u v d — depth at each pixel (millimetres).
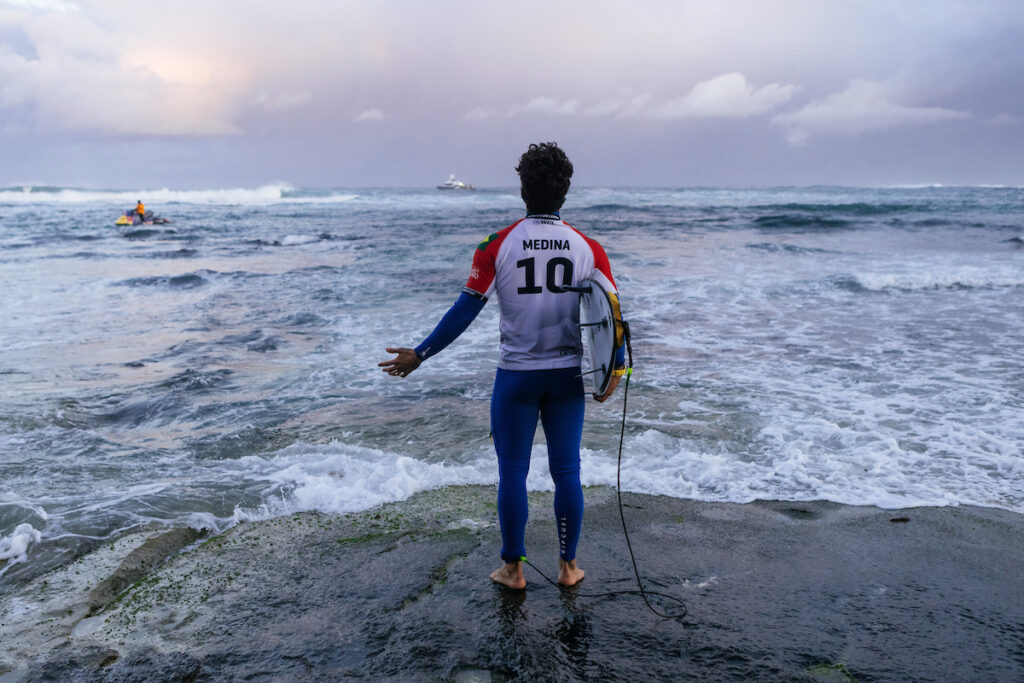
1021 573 3115
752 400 5844
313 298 11148
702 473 4324
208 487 4105
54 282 13180
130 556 3264
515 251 2758
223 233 24641
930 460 4496
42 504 3797
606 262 2941
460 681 2379
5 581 3064
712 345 7883
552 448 2947
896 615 2766
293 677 2395
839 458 4555
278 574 3135
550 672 2420
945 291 11375
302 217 33000
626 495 4023
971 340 7953
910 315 9461
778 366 6949
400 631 2674
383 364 2781
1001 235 21500
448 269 14156
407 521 3701
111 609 2850
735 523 3656
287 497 4000
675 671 2422
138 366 7133
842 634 2637
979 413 5398
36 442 4914
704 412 5555
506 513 2918
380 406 5887
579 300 2820
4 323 9336
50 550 3314
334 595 2951
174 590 2996
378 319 9516
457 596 2939
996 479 4195
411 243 19500
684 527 3613
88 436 5070
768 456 4625
